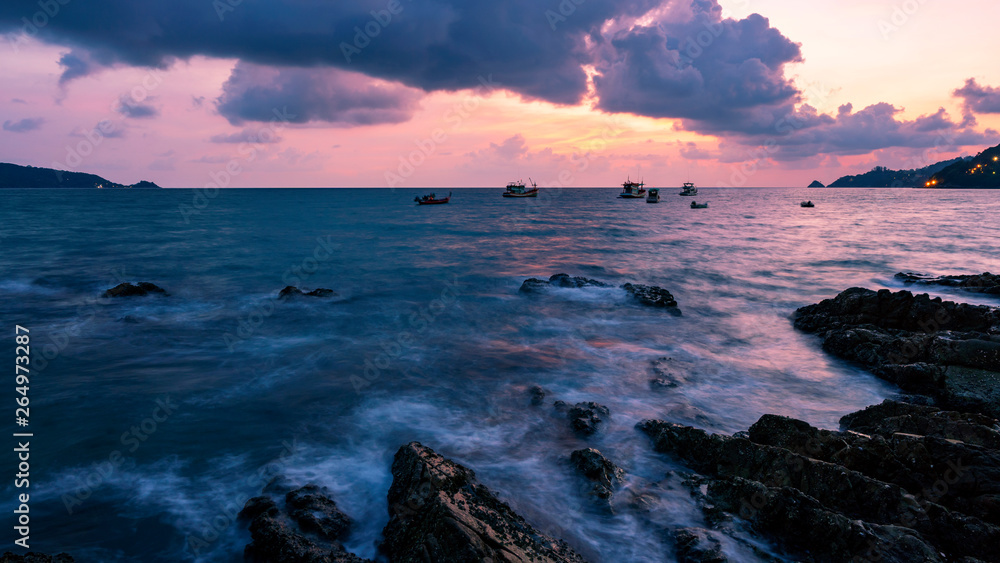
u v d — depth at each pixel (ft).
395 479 31.78
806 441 34.32
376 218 292.81
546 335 68.59
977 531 25.81
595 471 33.47
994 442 32.94
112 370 54.24
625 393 49.01
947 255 140.15
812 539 27.14
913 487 30.78
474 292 95.66
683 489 32.89
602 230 222.89
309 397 47.78
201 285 99.60
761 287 100.12
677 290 97.81
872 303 65.31
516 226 242.78
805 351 62.39
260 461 36.42
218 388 49.70
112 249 143.84
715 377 53.42
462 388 50.11
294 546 25.95
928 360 50.49
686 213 366.43
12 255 130.41
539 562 24.00
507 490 32.68
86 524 29.43
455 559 23.31
